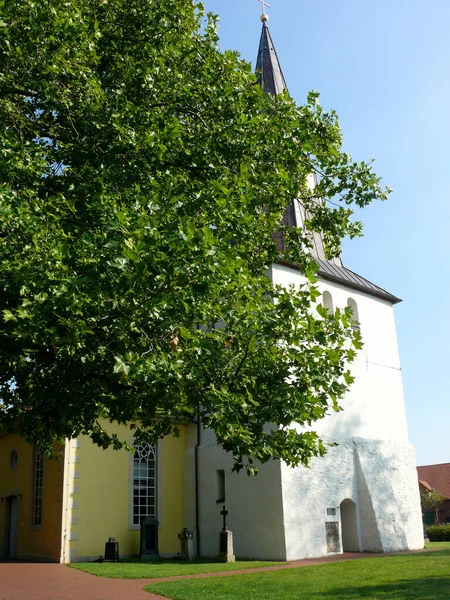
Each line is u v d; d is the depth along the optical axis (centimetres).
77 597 1234
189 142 1180
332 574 1477
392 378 2700
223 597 1162
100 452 2175
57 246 801
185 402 914
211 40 1298
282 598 1135
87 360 834
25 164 980
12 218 812
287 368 962
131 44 1238
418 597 1091
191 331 873
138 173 1073
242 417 923
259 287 1005
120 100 1111
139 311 774
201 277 723
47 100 1058
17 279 762
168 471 2369
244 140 1162
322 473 2234
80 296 754
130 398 946
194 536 2303
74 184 1077
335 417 2366
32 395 986
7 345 894
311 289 934
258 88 1230
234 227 998
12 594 1292
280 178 1234
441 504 6450
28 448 2361
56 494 2088
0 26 886
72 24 1004
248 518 2152
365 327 2664
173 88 1195
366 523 2319
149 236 721
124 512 2181
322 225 1402
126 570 1692
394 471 2489
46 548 2086
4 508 2478
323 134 1311
